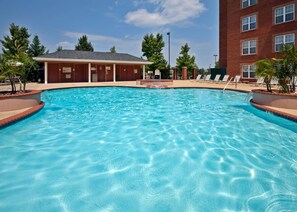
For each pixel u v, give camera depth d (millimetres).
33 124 7172
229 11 25203
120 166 4148
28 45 32375
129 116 8633
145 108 10508
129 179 3656
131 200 3064
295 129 6410
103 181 3588
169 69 35500
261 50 22000
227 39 25594
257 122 7512
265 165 4137
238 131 6441
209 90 17875
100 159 4473
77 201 3041
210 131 6492
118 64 29109
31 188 3367
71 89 17906
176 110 9961
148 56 37531
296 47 19188
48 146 5176
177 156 4633
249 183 3486
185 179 3650
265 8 21422
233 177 3691
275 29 20703
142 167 4109
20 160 4375
